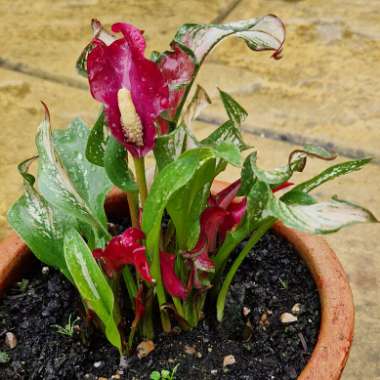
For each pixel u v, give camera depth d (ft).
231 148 2.16
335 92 4.78
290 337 2.65
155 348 2.65
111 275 2.51
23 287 2.78
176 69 2.31
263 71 5.02
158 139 2.29
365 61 5.11
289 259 2.83
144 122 2.25
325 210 2.28
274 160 4.18
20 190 4.05
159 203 2.25
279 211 2.26
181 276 2.60
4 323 2.69
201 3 6.00
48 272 2.82
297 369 2.57
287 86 4.85
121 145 2.31
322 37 5.41
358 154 4.23
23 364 2.61
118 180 2.34
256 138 4.37
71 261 2.37
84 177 2.61
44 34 5.60
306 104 4.67
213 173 2.37
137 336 2.68
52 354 2.63
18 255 2.73
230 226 2.56
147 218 2.30
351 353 3.25
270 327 2.68
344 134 4.38
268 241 2.88
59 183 2.47
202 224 2.50
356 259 3.60
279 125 4.48
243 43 5.32
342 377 3.18
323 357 2.41
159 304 2.60
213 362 2.61
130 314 2.72
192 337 2.67
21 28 5.69
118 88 2.23
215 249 2.66
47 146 2.43
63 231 2.59
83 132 2.67
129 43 2.17
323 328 2.48
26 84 4.96
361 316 3.37
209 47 2.32
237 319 2.71
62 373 2.60
